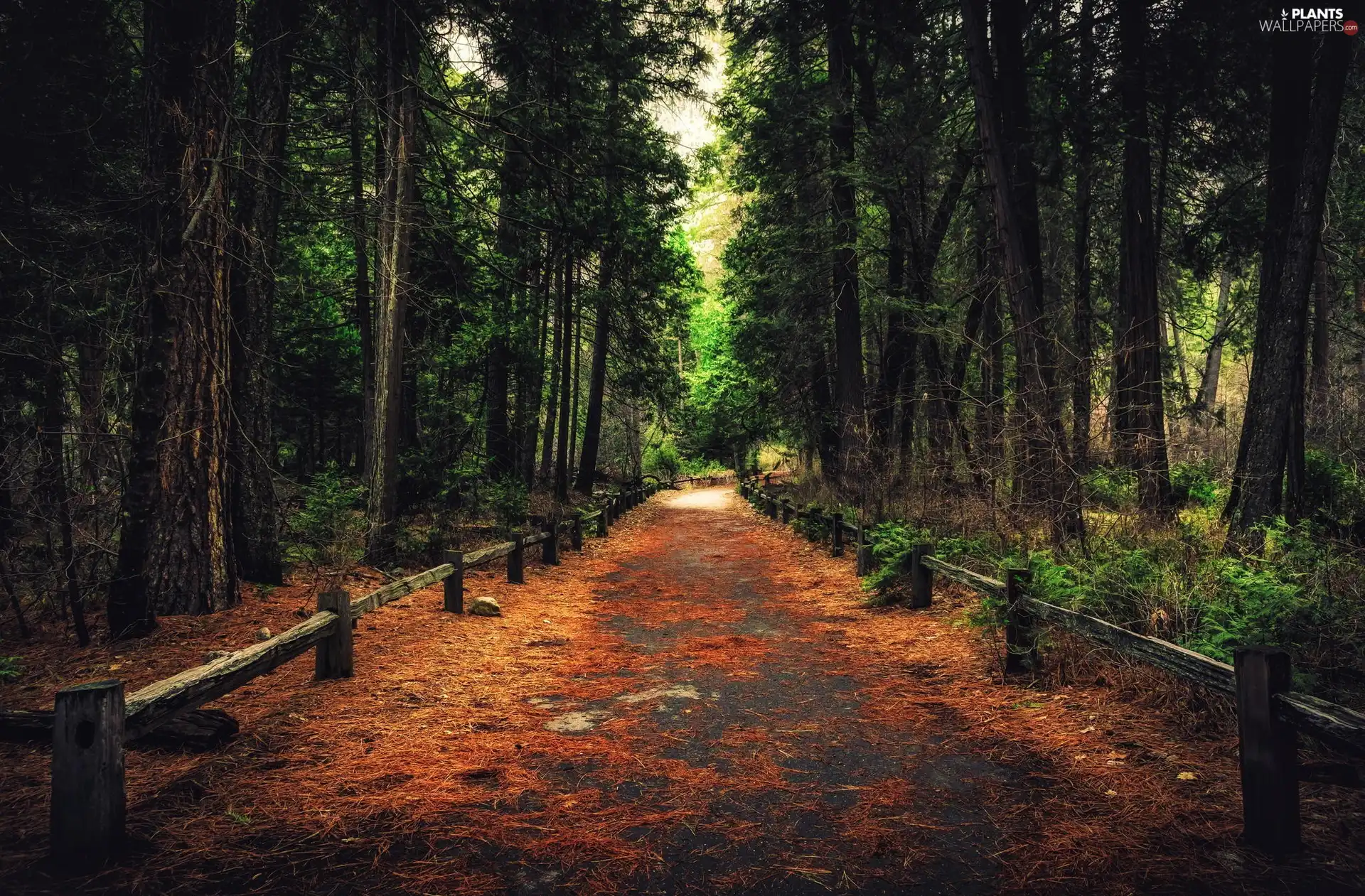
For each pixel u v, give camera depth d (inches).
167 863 121.3
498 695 223.1
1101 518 337.7
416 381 665.6
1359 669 173.5
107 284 371.6
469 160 602.2
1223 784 141.4
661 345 1082.7
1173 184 693.9
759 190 863.1
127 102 444.5
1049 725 180.5
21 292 361.7
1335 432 590.2
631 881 116.8
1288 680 118.8
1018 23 470.0
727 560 566.9
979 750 170.1
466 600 367.6
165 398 292.2
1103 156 582.2
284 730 185.8
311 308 765.9
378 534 417.7
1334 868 112.7
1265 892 107.3
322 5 424.5
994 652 237.3
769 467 1819.6
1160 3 493.0
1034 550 305.0
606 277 857.5
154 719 138.3
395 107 427.8
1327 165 350.3
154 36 292.7
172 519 295.4
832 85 647.8
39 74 402.3
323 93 522.3
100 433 289.4
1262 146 545.3
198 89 292.8
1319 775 135.6
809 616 343.9
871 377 973.8
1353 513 387.5
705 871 119.6
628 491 1117.7
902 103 583.2
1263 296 402.6
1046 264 816.9
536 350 765.3
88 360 408.8
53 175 421.7
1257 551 291.0
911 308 630.5
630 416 1636.3
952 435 461.7
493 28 474.6
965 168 636.1
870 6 586.2
